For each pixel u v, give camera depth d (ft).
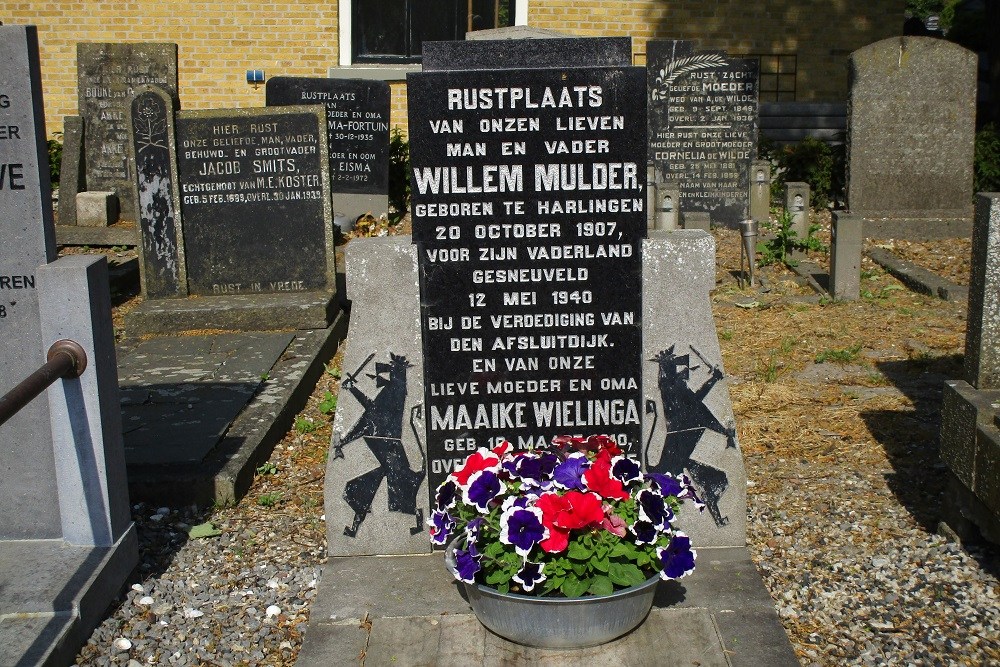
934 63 39.40
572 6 49.96
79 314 13.58
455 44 14.23
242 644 13.38
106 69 43.06
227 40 49.73
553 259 14.53
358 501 14.98
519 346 14.74
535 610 12.04
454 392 14.84
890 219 40.06
